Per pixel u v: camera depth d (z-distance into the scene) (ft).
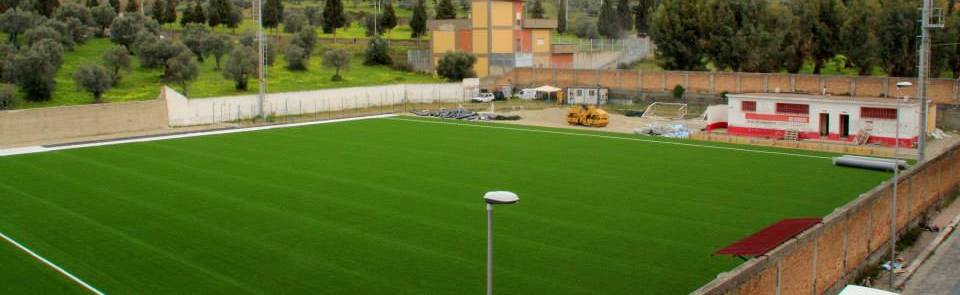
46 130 166.61
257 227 95.61
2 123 160.15
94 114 174.29
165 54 244.01
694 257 84.02
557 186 119.96
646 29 409.08
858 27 242.58
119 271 79.61
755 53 257.14
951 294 79.51
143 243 89.04
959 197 122.01
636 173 130.62
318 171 131.13
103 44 273.13
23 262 82.33
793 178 126.52
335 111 228.02
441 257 84.02
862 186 120.37
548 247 87.61
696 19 270.26
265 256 84.28
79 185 119.44
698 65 273.95
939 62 229.25
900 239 97.45
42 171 130.62
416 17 327.88
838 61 281.13
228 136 170.91
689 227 96.17
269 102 213.87
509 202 55.01
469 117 210.18
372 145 159.33
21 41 252.83
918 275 85.51
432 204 107.76
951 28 228.22
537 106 245.86
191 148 154.30
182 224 96.99
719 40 264.11
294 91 228.22
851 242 81.56
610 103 254.68
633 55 336.29
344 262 82.38
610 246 88.07
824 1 255.29
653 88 247.91
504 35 283.18
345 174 128.67
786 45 259.60
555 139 170.09
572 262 82.33
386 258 83.66
